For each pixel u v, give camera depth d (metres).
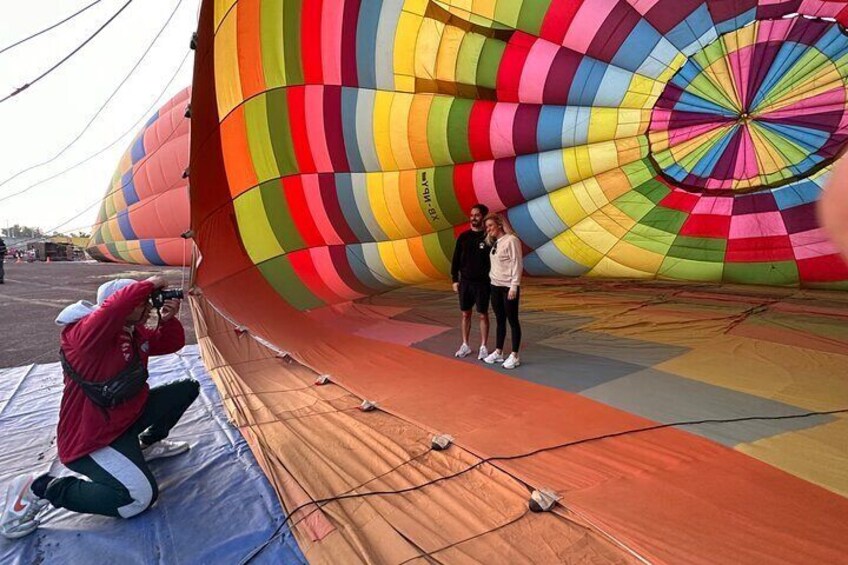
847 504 2.37
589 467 2.76
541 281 9.91
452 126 7.62
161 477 3.01
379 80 7.00
